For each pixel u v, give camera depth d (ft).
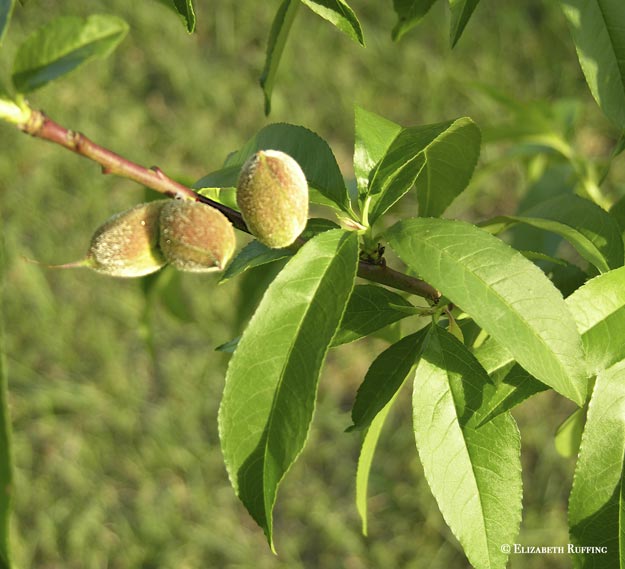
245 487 5.13
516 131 10.21
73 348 19.11
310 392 5.03
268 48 7.32
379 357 6.13
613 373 5.71
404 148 6.23
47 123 5.17
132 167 5.52
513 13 23.27
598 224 6.93
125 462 17.95
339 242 5.43
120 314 19.44
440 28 23.24
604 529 5.63
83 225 20.48
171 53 23.15
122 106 22.40
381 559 16.92
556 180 9.77
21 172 20.98
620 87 6.15
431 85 22.56
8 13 5.15
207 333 19.24
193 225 5.36
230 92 22.72
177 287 10.11
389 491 17.47
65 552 16.97
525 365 5.01
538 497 17.31
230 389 5.11
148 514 17.34
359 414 6.11
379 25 23.47
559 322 5.16
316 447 18.15
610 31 6.14
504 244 5.35
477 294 5.19
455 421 5.76
